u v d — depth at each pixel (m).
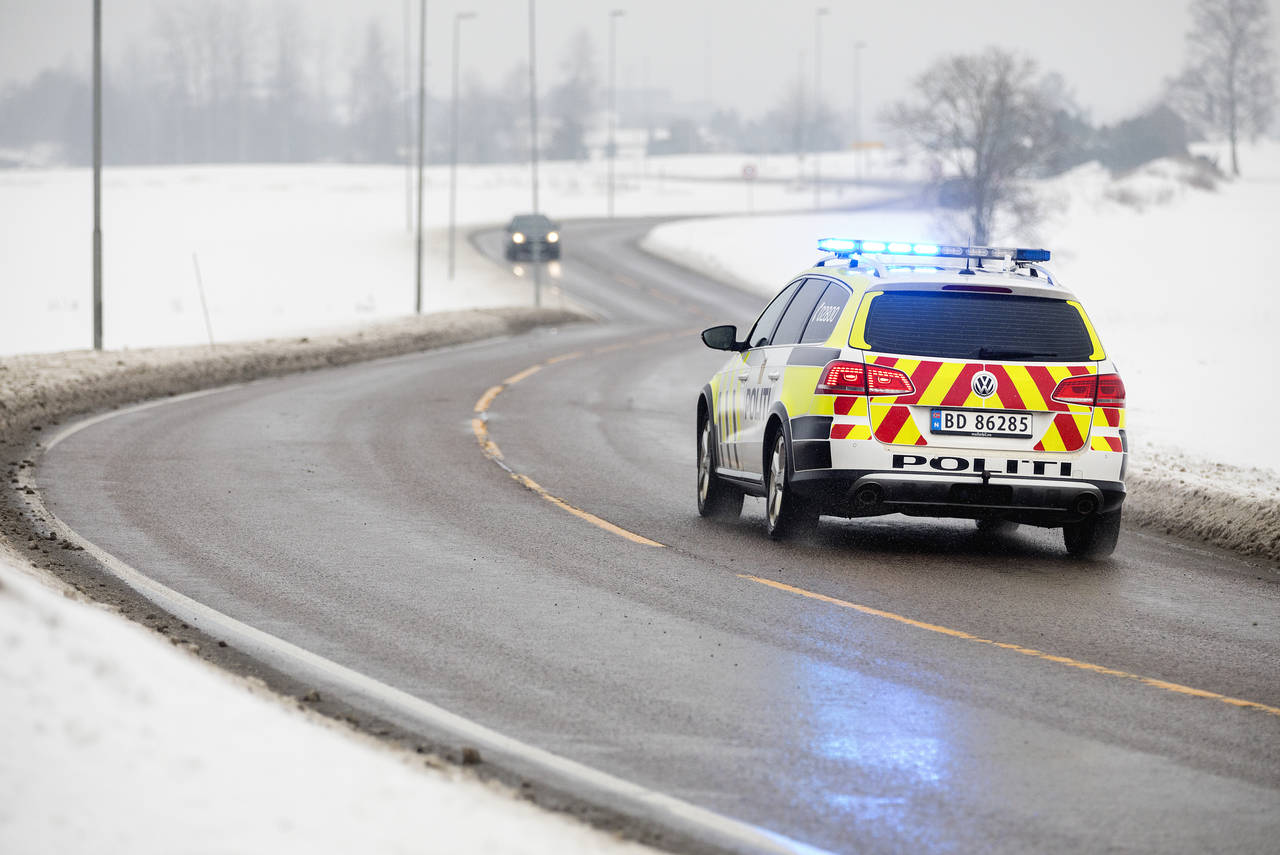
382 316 90.56
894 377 21.84
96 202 57.62
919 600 19.59
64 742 9.88
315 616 18.14
